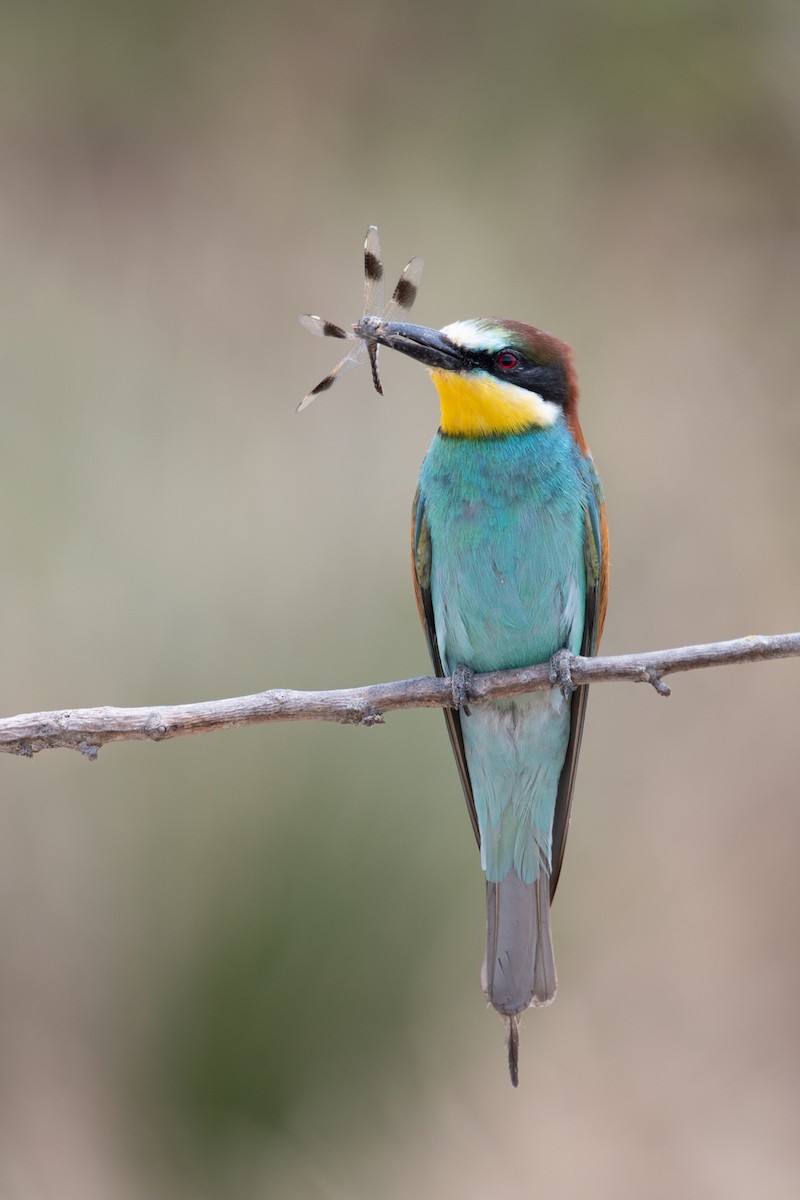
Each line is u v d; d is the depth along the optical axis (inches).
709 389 507.5
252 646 377.7
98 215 506.3
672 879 491.8
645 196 511.2
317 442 425.4
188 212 510.6
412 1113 381.1
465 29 505.7
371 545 395.2
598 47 486.9
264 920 349.7
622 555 486.0
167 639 382.3
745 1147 465.7
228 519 404.8
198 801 356.8
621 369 501.0
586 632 325.7
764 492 500.7
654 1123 465.4
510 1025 313.6
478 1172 409.7
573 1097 466.6
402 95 511.8
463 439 304.5
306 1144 363.6
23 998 378.9
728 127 504.4
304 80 517.0
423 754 350.6
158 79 510.9
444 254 493.0
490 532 302.5
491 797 317.7
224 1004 354.9
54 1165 377.1
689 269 512.4
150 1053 367.6
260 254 506.3
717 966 487.5
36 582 394.9
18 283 490.0
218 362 478.6
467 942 355.9
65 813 374.9
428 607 324.8
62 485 414.9
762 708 503.5
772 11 476.4
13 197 504.1
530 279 493.0
